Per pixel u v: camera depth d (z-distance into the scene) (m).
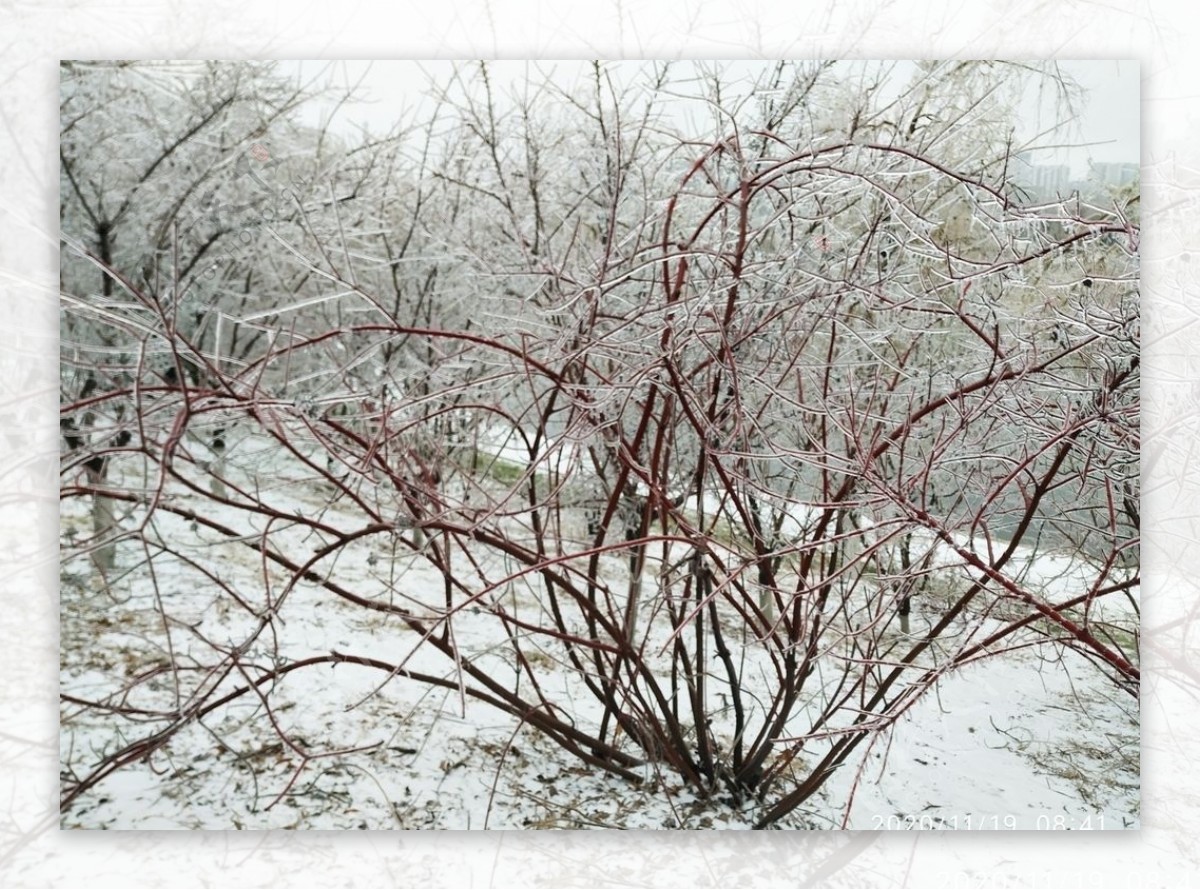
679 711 2.81
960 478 2.25
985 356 2.33
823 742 2.63
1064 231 2.09
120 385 2.33
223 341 3.79
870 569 2.39
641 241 2.41
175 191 3.34
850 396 2.02
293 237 3.38
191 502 4.19
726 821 2.33
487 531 2.08
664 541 2.03
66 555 2.06
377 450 1.92
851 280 2.15
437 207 3.95
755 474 2.25
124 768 2.35
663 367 2.00
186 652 2.88
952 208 2.68
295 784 2.36
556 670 3.12
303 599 3.53
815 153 1.84
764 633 2.30
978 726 2.60
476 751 2.62
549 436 2.21
